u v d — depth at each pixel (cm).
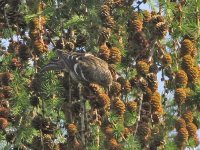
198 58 1327
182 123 1162
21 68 1325
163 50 1248
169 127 1192
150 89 1185
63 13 1330
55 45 1348
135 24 1236
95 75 1180
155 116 1191
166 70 1241
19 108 1277
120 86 1184
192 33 1275
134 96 1261
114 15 1321
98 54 1219
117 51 1213
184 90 1187
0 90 1296
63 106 1271
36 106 1264
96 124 1190
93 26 1255
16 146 1302
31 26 1294
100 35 1227
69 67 1210
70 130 1195
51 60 1246
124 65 1263
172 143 1171
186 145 1182
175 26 1270
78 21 1295
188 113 1177
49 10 1317
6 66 1331
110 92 1186
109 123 1177
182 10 1283
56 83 1252
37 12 1339
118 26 1306
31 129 1272
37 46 1280
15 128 1308
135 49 1249
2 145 1319
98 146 1184
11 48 1351
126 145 1130
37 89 1259
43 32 1302
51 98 1261
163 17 1264
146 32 1250
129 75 1259
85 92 1203
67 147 1218
